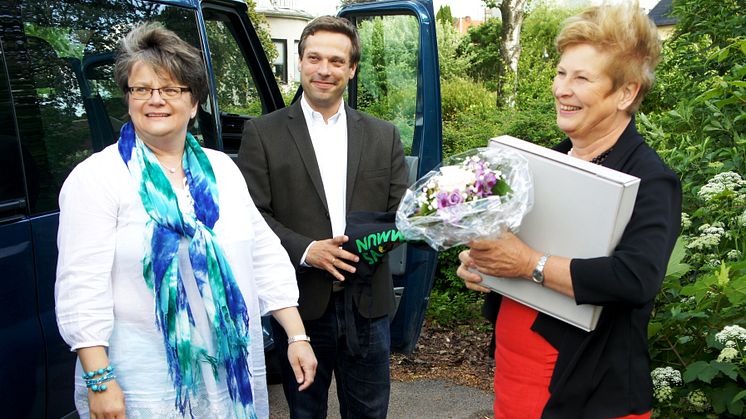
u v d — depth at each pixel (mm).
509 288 1791
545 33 13352
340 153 2596
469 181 1681
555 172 1680
